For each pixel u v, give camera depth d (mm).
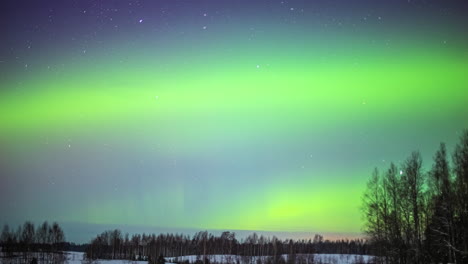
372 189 38219
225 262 83750
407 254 35062
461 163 33125
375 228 37500
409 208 35562
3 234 77875
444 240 31781
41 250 79625
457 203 32312
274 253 80688
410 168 36156
